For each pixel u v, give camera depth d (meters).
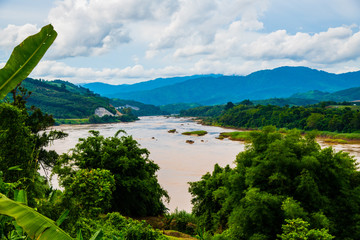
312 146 18.22
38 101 194.62
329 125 111.62
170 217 23.66
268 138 19.53
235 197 18.56
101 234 2.58
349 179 17.62
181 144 79.12
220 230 21.98
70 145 69.44
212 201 23.41
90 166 22.55
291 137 18.77
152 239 11.66
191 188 25.17
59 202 7.05
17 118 8.39
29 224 1.71
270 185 16.94
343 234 14.84
